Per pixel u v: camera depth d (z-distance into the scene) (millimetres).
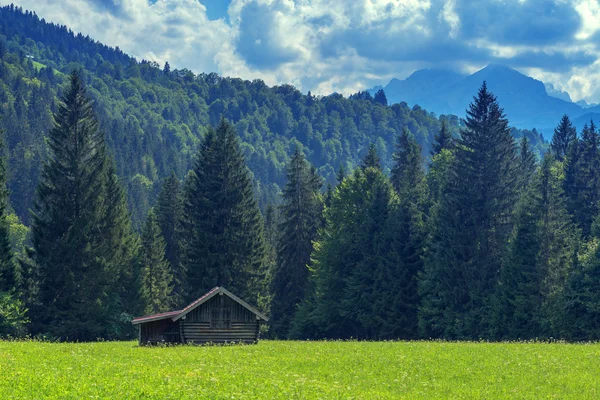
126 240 73188
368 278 73875
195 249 73875
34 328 64812
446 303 66625
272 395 23047
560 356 36438
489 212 68375
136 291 73750
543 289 61938
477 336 63906
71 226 66750
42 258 65375
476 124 71688
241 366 31641
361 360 34781
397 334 70875
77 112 70125
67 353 35969
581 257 58719
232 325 49625
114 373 26750
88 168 68938
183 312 48062
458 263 66750
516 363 33438
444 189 72438
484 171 70188
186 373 27625
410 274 71125
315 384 26109
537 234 62719
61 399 20422
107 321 67062
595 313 57000
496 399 24172
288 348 43000
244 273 74750
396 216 72062
